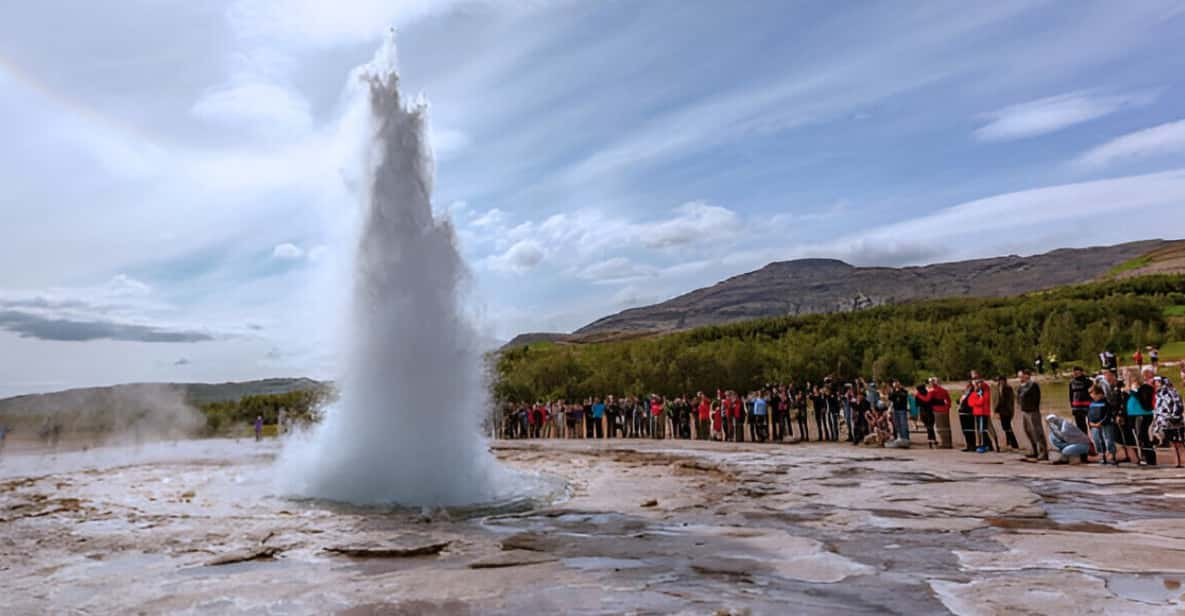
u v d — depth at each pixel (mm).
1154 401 12984
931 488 10656
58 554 7203
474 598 5137
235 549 7227
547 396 56375
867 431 23203
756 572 5891
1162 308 70938
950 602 4863
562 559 6520
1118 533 7156
